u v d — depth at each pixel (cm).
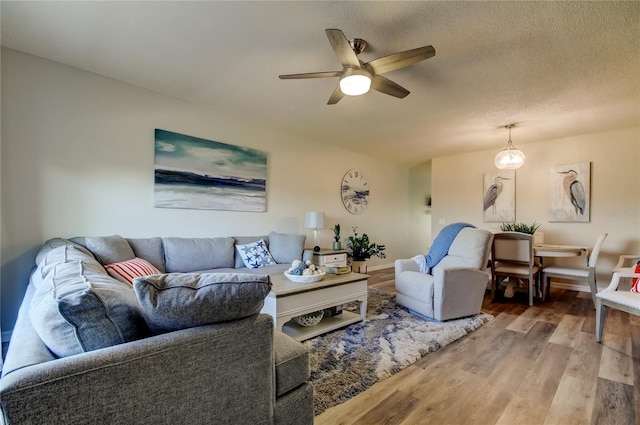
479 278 304
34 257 245
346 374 191
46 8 185
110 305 86
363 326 273
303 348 126
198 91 306
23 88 240
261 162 401
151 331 95
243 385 99
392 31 200
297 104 335
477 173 542
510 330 271
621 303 226
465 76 260
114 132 285
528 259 352
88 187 272
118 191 288
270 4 178
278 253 374
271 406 108
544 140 460
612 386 181
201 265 313
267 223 414
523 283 414
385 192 627
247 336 100
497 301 369
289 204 442
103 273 133
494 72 253
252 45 222
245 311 100
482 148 517
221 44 222
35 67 245
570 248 362
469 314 301
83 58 247
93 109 273
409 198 691
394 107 335
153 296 89
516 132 420
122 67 261
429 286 290
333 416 153
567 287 436
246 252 343
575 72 250
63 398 68
